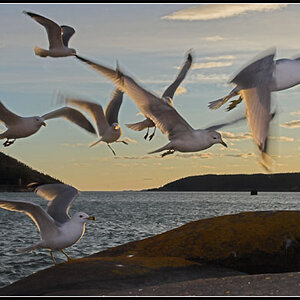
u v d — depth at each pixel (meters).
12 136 11.88
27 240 27.52
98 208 69.38
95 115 13.57
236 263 10.69
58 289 8.96
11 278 17.25
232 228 11.29
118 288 9.03
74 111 13.23
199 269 10.37
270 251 10.74
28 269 18.56
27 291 8.95
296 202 101.50
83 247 23.73
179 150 9.63
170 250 11.16
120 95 15.14
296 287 8.16
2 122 11.81
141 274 9.80
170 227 36.16
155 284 9.41
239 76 5.90
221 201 109.75
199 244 11.10
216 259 10.74
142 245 11.59
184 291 8.25
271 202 101.94
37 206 10.04
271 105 5.57
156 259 10.67
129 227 35.50
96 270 9.82
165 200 118.75
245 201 109.75
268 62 5.84
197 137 9.55
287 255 10.70
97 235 29.39
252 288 8.22
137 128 13.98
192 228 11.68
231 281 8.70
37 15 12.97
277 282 8.50
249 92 5.77
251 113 5.64
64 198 11.21
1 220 43.06
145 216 49.62
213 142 9.66
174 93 13.90
